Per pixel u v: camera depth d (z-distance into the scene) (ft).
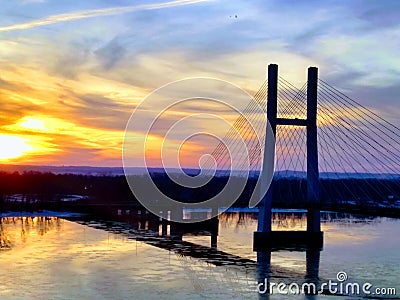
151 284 104.88
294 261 140.97
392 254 156.35
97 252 150.82
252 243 184.24
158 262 134.10
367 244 182.50
